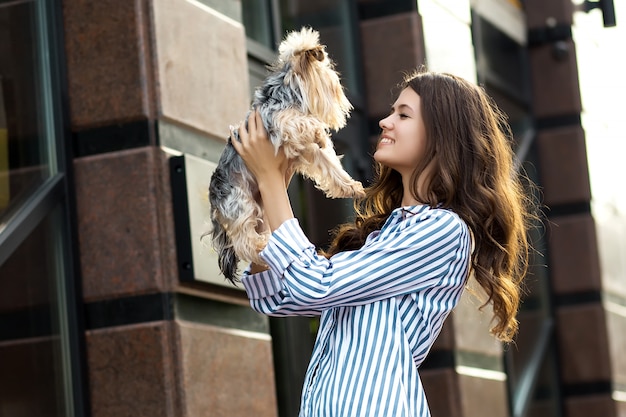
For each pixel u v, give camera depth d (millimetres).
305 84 3074
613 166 9688
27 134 4449
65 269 4465
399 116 3146
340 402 2848
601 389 8789
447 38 7145
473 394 6543
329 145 3145
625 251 9766
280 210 2965
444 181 3053
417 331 2932
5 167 4312
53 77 4570
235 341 4680
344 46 6758
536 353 8438
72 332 4434
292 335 5836
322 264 2879
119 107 4492
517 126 8672
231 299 4738
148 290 4391
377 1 6828
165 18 4562
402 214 3043
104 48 4535
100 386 4414
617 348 9031
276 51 6031
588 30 9492
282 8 6305
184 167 4449
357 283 2859
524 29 9016
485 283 3143
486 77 8016
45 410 4297
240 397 4645
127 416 4363
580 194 8891
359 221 3467
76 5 4594
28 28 4547
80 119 4551
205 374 4465
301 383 5855
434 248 2926
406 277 2908
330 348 2973
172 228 4449
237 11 5109
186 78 4633
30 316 4285
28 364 4250
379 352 2875
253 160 3002
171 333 4379
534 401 8266
